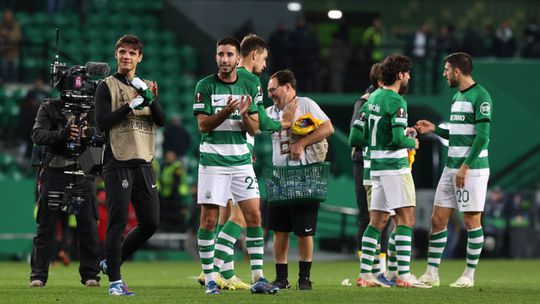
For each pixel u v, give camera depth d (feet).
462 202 110.73
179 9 279.90
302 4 309.63
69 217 162.91
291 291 98.84
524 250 227.20
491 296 96.17
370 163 106.73
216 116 89.45
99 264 108.99
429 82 267.59
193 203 205.26
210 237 93.61
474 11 313.32
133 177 92.32
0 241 212.43
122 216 91.56
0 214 213.05
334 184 236.84
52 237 107.14
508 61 268.00
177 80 263.70
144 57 269.85
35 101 224.53
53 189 105.40
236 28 281.95
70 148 102.63
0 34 251.19
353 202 237.66
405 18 311.88
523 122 264.31
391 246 111.65
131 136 91.71
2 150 237.45
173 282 125.29
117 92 92.43
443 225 112.88
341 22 315.58
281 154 102.37
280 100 102.27
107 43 271.08
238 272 154.40
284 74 102.27
